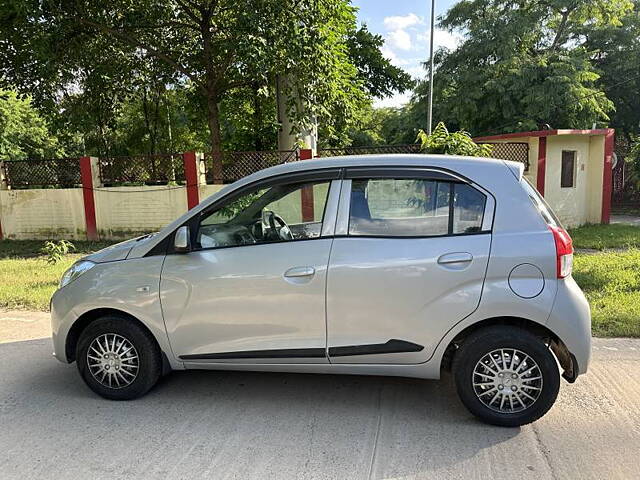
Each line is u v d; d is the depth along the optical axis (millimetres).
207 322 3508
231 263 3451
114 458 2947
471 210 3250
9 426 3352
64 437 3199
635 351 4582
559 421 3354
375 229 3326
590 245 10414
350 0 12219
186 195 12594
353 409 3566
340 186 3414
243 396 3797
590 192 14047
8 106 19969
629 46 23891
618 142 19438
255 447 3059
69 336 3807
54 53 10758
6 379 4168
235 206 3574
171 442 3127
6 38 11070
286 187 3508
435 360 3285
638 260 8258
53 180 13078
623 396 3697
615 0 23188
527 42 24047
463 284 3180
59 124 14148
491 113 24266
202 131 19328
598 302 5922
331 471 2799
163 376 4098
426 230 3279
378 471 2797
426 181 3314
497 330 3223
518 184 3273
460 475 2754
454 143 8047
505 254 3145
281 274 3361
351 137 32781
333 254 3314
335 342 3354
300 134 13203
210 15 12156
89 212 12820
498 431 3234
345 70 13016
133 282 3602
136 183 12977
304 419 3420
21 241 12961
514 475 2752
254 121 16953
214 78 12766
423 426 3311
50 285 7555
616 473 2766
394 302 3248
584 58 22891
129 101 16234
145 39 12977
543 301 3115
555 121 22641
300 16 10445
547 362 3170
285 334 3410
